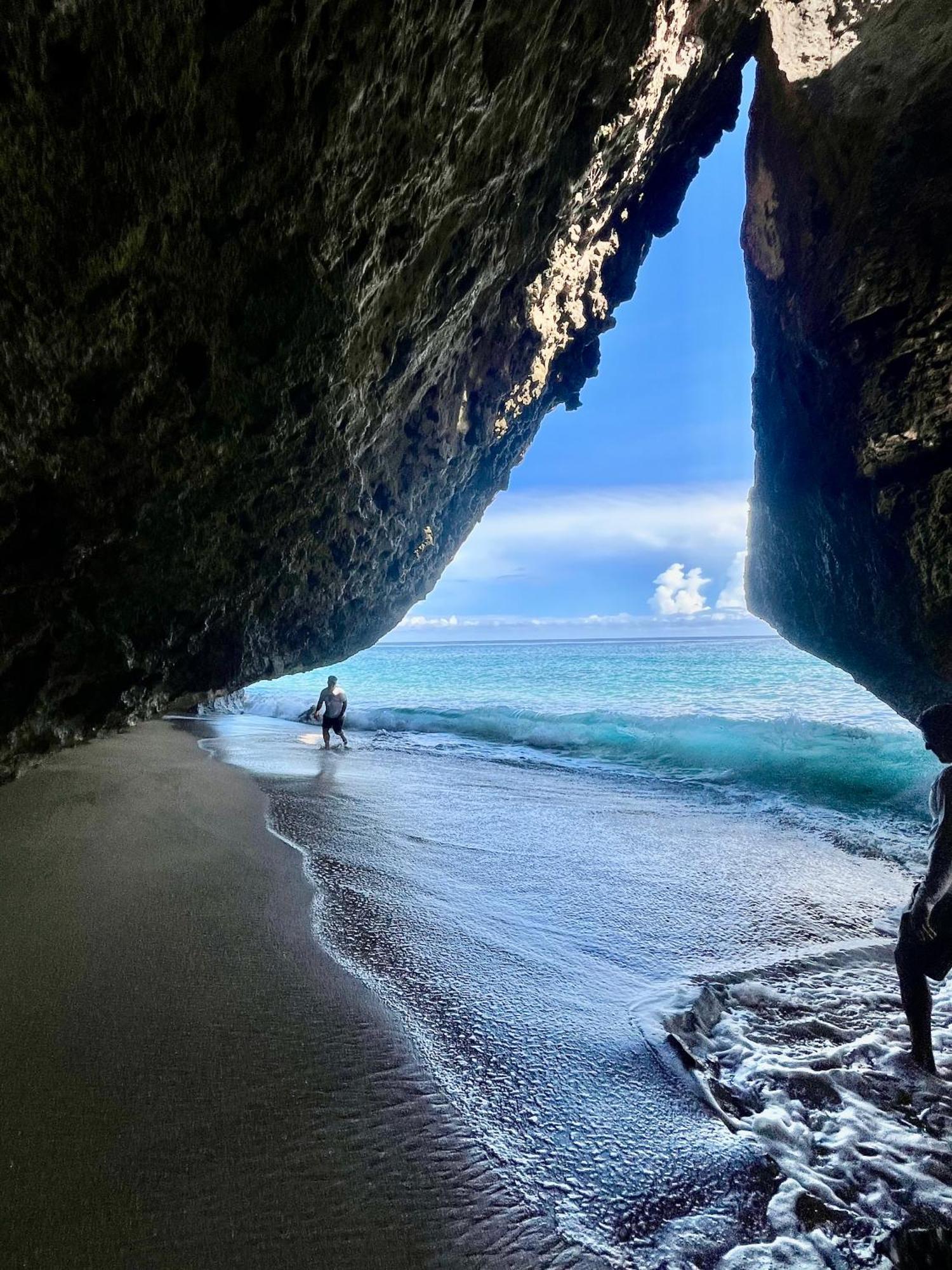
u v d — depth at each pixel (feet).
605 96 18.30
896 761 33.60
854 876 18.67
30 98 6.55
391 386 18.10
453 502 31.37
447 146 13.26
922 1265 6.47
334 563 21.40
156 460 11.23
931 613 20.66
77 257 7.90
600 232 27.12
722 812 26.94
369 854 19.12
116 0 6.67
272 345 12.07
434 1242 6.34
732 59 26.40
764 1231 6.84
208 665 17.13
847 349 21.63
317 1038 9.39
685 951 13.56
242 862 17.25
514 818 24.79
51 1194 6.34
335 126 10.23
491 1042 9.78
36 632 11.00
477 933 13.78
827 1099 9.11
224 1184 6.70
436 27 10.82
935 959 9.71
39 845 16.98
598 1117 8.35
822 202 22.50
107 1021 9.31
